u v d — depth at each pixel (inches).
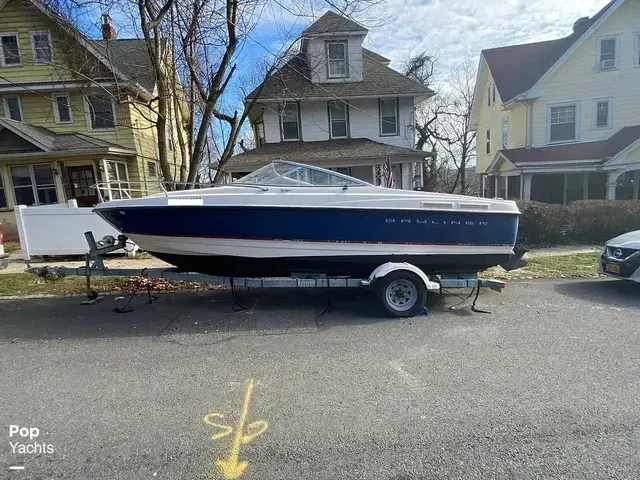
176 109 388.5
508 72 800.3
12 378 137.0
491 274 285.6
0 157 513.0
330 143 607.5
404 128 626.8
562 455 92.8
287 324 188.5
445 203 199.6
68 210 350.3
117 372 140.5
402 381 130.2
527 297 229.0
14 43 569.3
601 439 98.5
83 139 562.3
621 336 166.1
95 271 214.4
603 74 650.2
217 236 194.1
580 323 183.0
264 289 257.0
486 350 154.1
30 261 356.8
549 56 761.0
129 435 103.3
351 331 178.1
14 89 569.0
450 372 135.9
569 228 404.5
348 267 206.8
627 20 636.1
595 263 312.8
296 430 104.3
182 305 223.8
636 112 650.8
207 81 350.6
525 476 86.0
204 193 194.9
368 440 99.6
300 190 201.3
